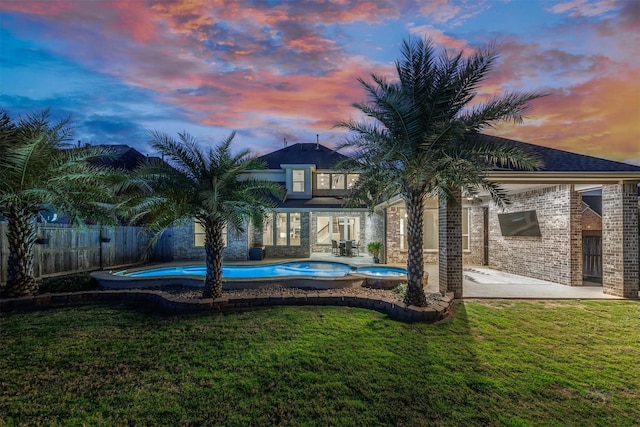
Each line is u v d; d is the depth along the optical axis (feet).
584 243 43.96
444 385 14.60
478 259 57.72
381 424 11.93
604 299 30.71
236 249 61.11
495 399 13.60
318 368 16.03
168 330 21.29
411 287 25.58
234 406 12.89
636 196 31.78
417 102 25.32
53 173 29.53
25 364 16.35
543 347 18.97
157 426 11.66
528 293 33.19
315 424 11.87
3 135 27.17
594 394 14.07
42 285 32.50
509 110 23.84
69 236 40.37
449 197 30.55
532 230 43.42
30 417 12.11
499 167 30.94
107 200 32.60
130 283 34.78
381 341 19.56
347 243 69.31
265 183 31.48
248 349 18.22
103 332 20.94
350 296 27.91
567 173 31.07
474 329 21.95
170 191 27.63
